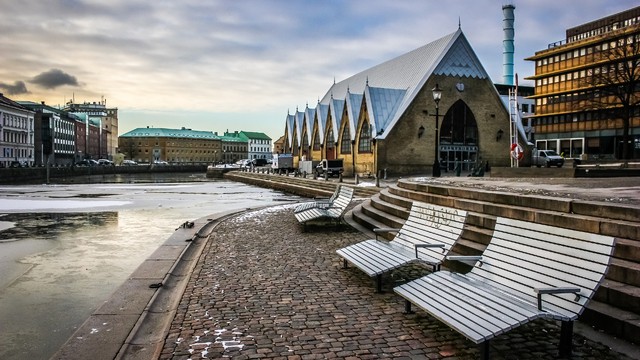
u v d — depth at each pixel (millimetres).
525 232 7051
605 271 5664
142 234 17516
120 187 53969
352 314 7660
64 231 18219
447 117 58969
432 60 60344
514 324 5473
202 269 10781
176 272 10781
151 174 117062
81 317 8375
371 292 8883
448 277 7621
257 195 41688
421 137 57531
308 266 11016
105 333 6949
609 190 13938
